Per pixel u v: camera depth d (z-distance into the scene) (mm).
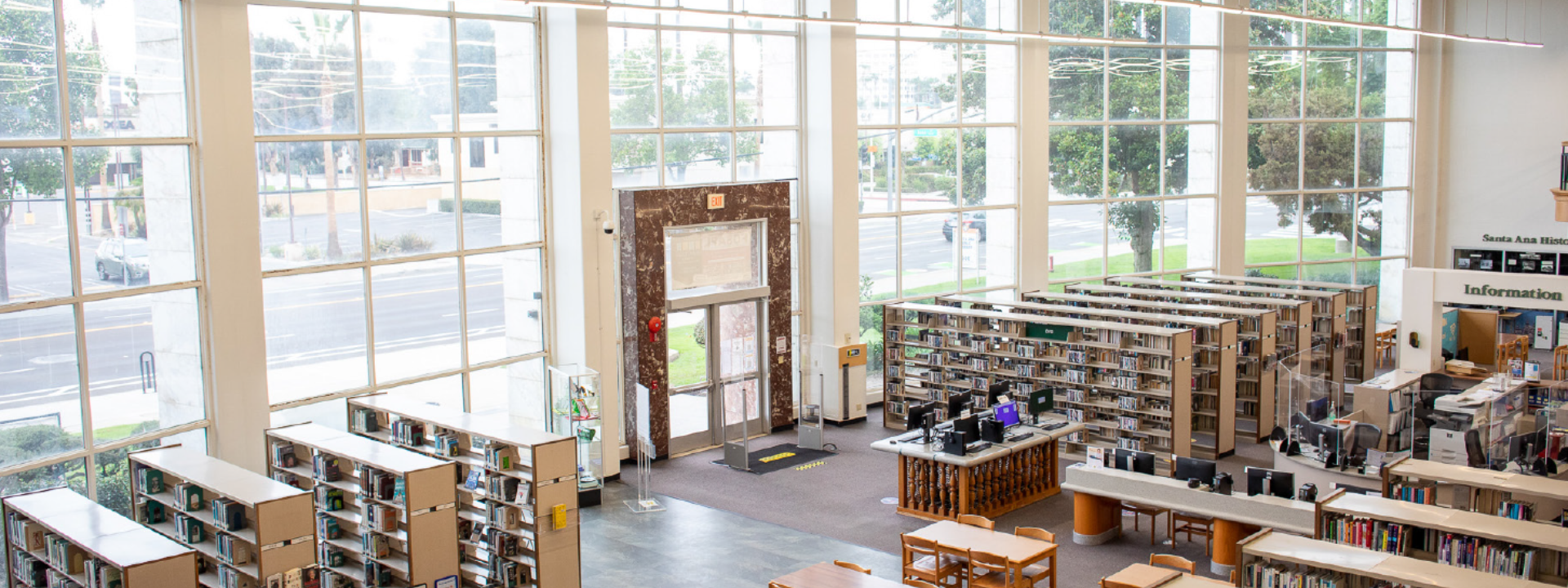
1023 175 19094
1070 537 12320
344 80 12539
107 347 10688
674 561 11750
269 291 12070
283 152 12078
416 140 13242
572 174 14195
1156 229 20906
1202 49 20641
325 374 12648
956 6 18297
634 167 15578
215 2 11031
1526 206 22500
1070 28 19484
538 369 14812
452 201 13680
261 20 11789
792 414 17281
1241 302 17641
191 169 11156
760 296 16562
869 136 17734
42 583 9328
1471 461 12680
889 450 13125
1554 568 8844
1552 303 17297
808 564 11625
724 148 16578
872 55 17562
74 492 9836
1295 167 22203
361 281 12891
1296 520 10445
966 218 19031
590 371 13781
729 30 16312
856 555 11883
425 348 13578
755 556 11867
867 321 18359
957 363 16594
